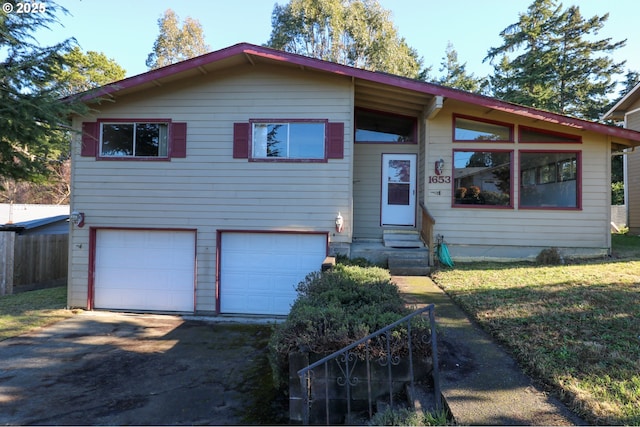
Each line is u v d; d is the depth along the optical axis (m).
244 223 8.98
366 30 24.91
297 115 8.92
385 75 8.57
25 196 29.00
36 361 5.71
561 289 5.98
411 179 10.78
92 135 9.26
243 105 9.05
